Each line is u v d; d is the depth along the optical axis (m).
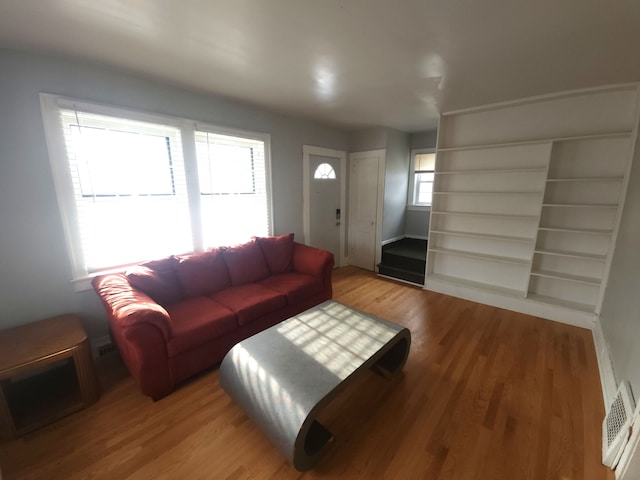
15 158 1.83
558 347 2.37
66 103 1.95
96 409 1.73
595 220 2.70
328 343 1.78
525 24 1.52
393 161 4.43
